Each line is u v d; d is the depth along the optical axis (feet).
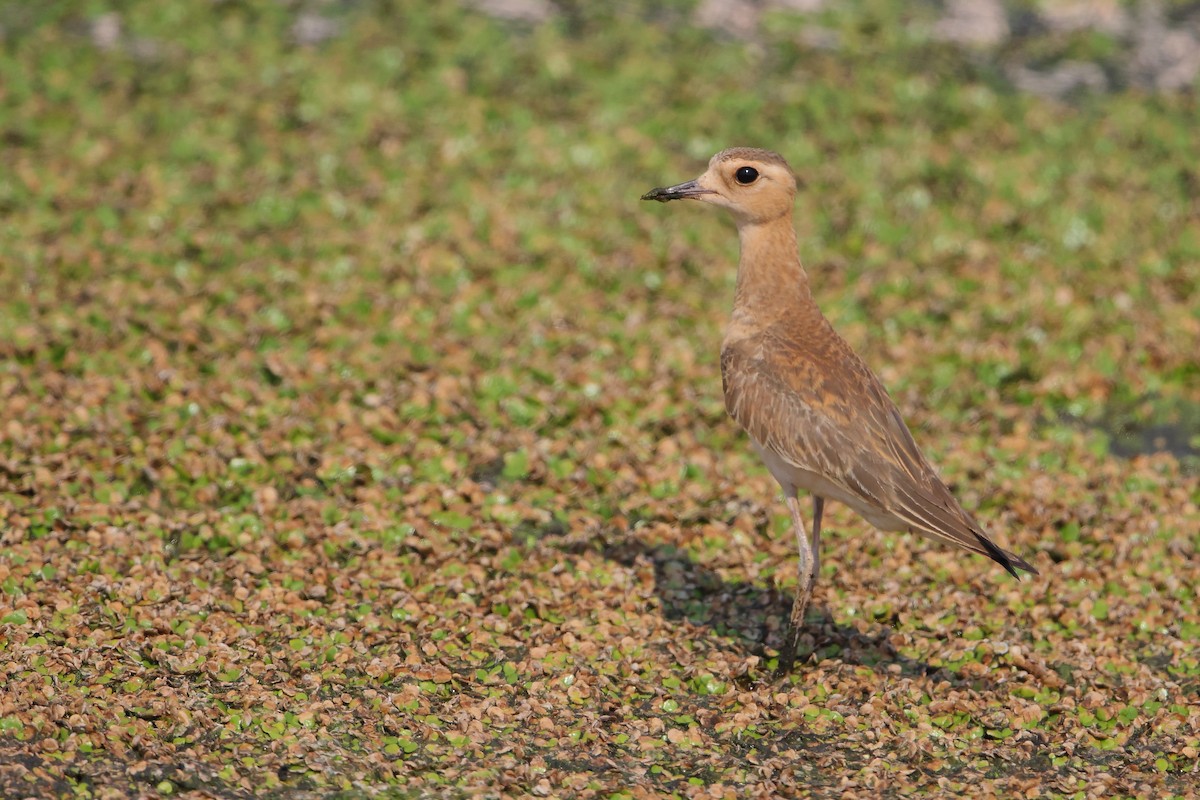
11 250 56.54
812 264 59.72
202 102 69.92
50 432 46.29
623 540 44.39
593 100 72.59
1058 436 50.85
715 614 41.55
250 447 46.09
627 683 38.27
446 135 68.39
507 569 42.37
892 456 37.45
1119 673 39.45
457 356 52.70
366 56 76.02
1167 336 56.49
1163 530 45.21
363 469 46.39
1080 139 71.56
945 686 38.65
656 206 63.82
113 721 34.37
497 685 37.83
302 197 62.39
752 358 39.37
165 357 50.55
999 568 43.45
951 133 71.51
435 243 59.67
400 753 35.09
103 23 78.59
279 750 34.68
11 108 68.23
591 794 33.96
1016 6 87.15
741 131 70.18
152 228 59.36
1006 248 61.93
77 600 38.86
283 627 38.88
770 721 37.40
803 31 83.05
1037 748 36.70
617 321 55.47
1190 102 76.13
